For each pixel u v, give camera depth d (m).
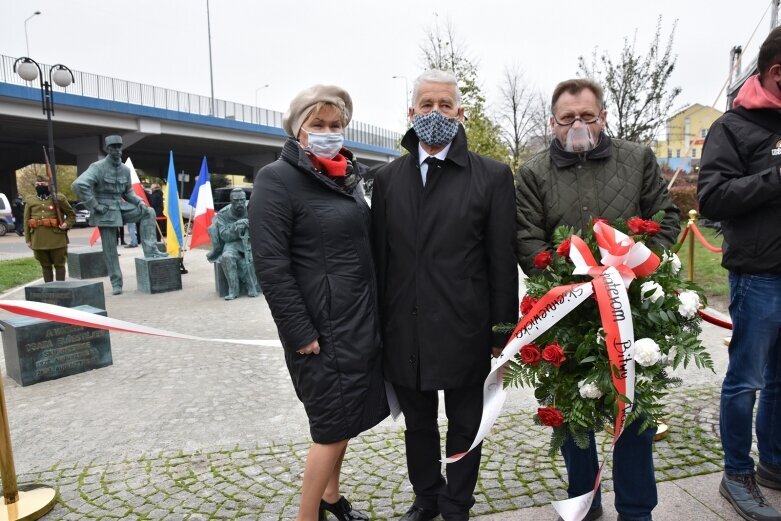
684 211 14.37
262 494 2.68
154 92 28.16
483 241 2.18
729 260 2.29
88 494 2.72
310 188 2.09
